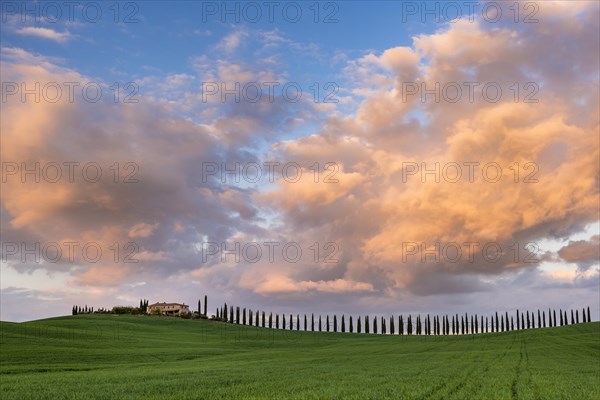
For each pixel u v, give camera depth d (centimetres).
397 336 19550
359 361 8256
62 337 13200
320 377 5044
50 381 4956
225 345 14612
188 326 19862
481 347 12462
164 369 6712
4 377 5625
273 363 7900
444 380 4597
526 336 16050
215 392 3722
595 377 5012
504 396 3359
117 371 6475
